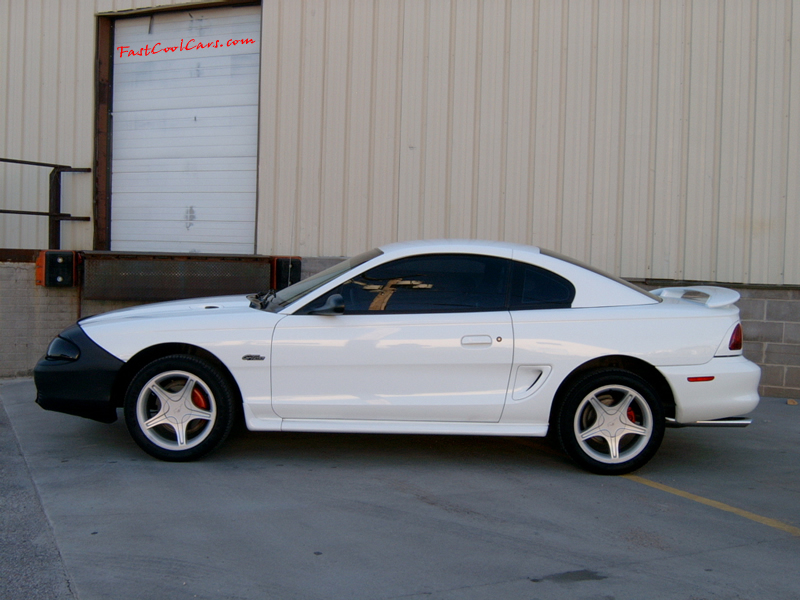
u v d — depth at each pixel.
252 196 8.88
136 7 8.97
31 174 9.16
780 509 3.99
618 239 7.66
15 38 9.13
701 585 3.00
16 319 7.44
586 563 3.19
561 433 4.43
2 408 6.05
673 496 4.16
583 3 7.67
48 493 3.90
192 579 2.92
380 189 8.14
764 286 7.27
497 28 7.86
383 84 8.11
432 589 2.89
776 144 7.29
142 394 4.41
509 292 4.50
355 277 4.54
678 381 4.36
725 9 7.38
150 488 4.02
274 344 4.38
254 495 3.96
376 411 4.38
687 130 7.50
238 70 8.88
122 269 7.69
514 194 7.86
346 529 3.50
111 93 9.26
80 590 2.80
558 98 7.75
